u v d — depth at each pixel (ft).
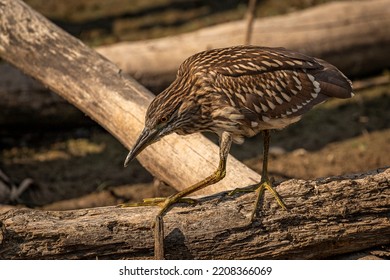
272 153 47.52
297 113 30.32
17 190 43.11
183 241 29.01
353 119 51.44
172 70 50.52
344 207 30.04
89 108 39.09
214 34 52.60
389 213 30.45
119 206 29.84
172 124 30.07
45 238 28.32
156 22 61.93
